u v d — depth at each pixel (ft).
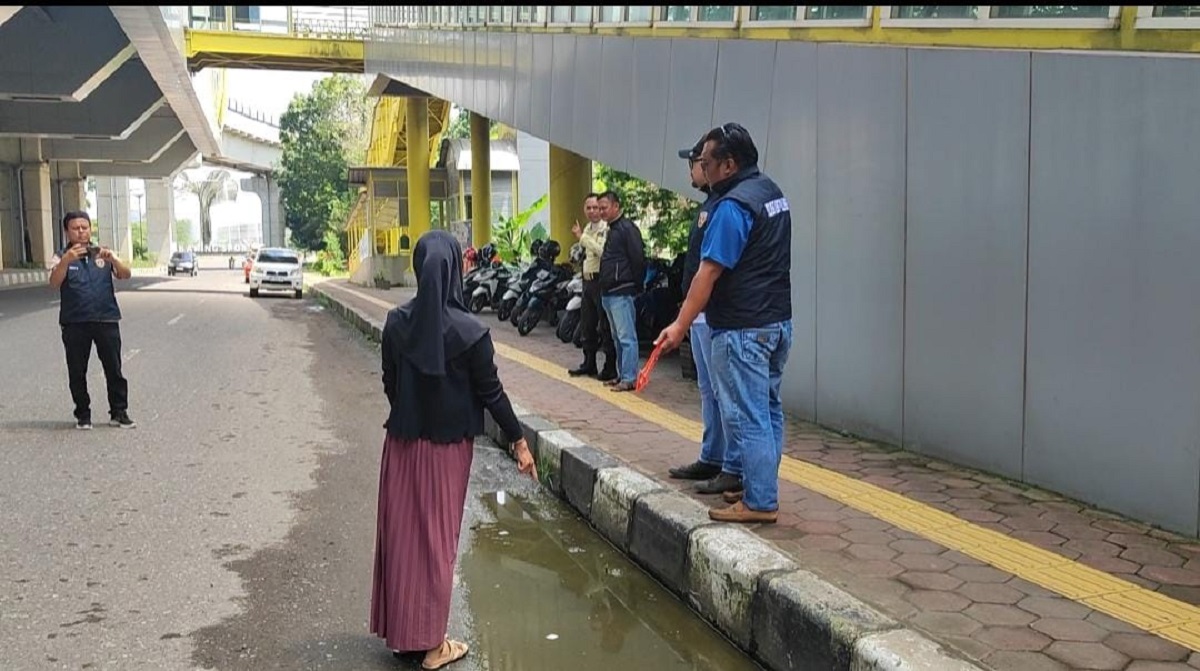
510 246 72.64
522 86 44.98
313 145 190.90
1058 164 14.92
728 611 12.62
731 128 14.37
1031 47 15.67
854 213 19.57
